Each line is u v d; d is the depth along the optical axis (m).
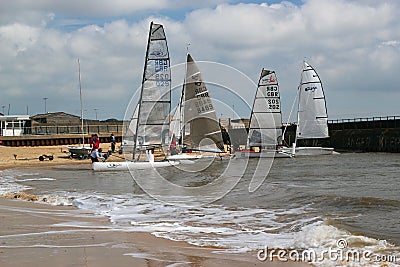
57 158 39.91
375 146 50.97
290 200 15.10
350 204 14.01
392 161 36.94
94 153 31.36
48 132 60.88
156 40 27.75
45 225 10.89
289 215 12.26
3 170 31.31
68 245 8.73
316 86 43.53
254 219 11.70
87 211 13.13
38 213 12.77
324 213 12.52
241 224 11.03
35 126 61.72
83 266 7.33
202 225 10.90
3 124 60.50
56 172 28.78
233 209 13.34
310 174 26.42
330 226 9.90
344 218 11.72
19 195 16.50
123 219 11.77
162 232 10.08
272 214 12.44
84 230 10.29
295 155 39.72
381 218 11.66
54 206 14.21
